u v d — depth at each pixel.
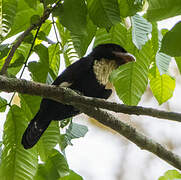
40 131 8.14
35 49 7.26
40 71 7.24
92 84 8.88
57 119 8.65
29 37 7.24
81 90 8.88
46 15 7.17
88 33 7.18
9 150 7.45
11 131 7.42
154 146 7.68
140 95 8.05
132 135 7.64
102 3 6.44
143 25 6.89
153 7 5.55
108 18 6.48
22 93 7.02
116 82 8.12
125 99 8.12
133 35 6.77
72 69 8.76
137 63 7.91
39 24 7.20
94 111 7.54
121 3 6.62
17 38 7.80
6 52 7.13
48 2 6.45
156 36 7.41
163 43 5.50
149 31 6.86
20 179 7.48
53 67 8.08
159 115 6.76
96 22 6.52
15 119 7.43
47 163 8.04
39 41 8.08
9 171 7.46
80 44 7.06
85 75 8.79
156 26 7.41
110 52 9.09
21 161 7.53
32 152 7.71
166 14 5.57
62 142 7.98
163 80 8.41
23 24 7.63
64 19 6.41
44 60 7.25
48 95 7.07
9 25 6.70
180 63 7.54
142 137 7.66
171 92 8.45
